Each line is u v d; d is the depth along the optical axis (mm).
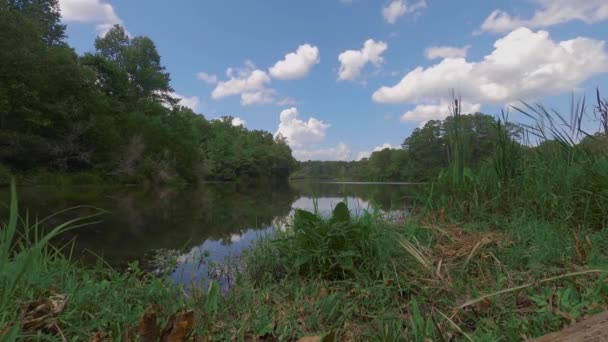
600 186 2760
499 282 1880
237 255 3418
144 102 44594
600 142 3492
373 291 2051
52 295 1684
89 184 22781
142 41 48688
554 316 1441
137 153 29828
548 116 3625
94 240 4074
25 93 22281
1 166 19531
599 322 957
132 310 1765
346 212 2596
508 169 3574
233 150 69062
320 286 2240
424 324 1501
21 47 23625
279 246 2812
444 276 2119
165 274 2215
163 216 6578
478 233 2830
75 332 1473
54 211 6613
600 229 2635
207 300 1857
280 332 1646
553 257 2129
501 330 1474
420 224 3189
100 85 39531
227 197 13477
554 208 2877
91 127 26625
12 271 1555
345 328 1695
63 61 27125
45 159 24797
